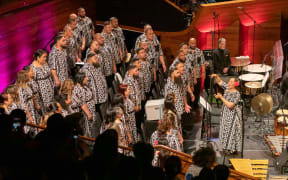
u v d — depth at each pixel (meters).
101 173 3.29
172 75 7.37
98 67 7.65
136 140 7.01
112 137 3.43
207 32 10.63
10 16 8.20
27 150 3.24
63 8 10.18
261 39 10.34
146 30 8.86
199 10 10.33
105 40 9.06
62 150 3.39
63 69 7.76
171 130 5.93
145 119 8.15
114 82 8.73
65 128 3.62
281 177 6.32
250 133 8.04
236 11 10.20
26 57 8.83
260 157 7.18
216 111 8.70
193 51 8.72
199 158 4.25
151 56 9.02
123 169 3.30
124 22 11.55
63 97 6.13
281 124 7.60
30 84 6.77
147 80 8.54
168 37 11.08
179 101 7.50
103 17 11.83
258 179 5.73
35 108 6.70
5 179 3.00
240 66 9.60
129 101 6.87
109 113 5.93
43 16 9.37
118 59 9.54
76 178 3.21
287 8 9.91
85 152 3.99
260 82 8.82
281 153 6.72
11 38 8.28
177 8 10.79
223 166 3.99
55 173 3.16
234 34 10.45
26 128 6.12
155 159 5.59
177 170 3.92
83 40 9.71
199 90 9.13
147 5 11.11
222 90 8.78
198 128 8.26
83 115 6.89
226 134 7.12
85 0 11.27
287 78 8.51
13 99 5.97
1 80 8.09
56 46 7.69
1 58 8.02
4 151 3.17
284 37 10.67
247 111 8.91
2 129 3.45
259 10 10.07
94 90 7.55
